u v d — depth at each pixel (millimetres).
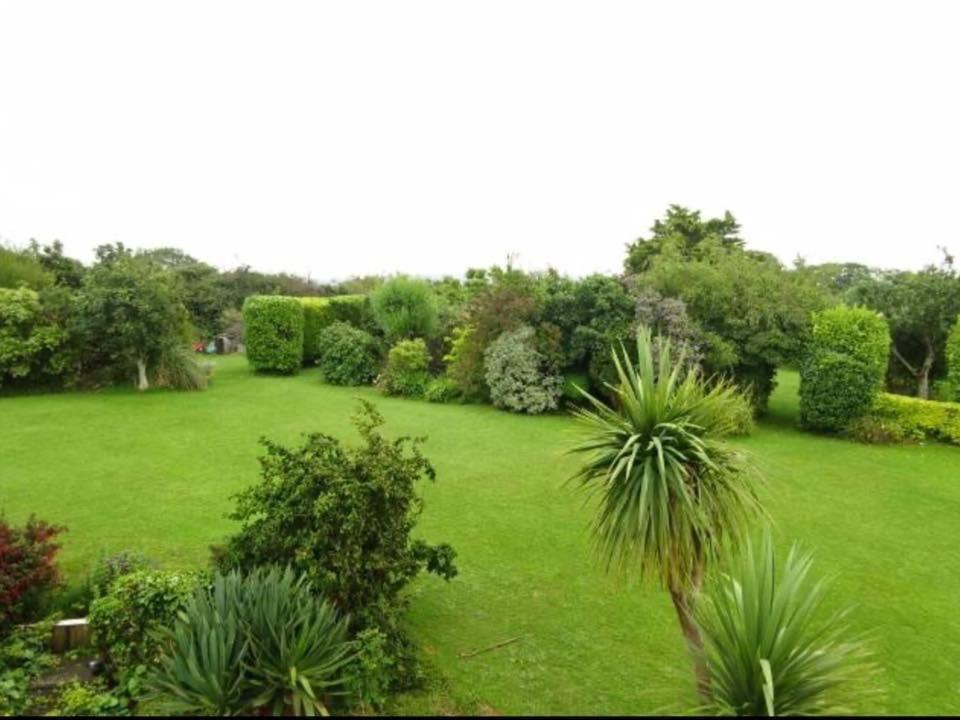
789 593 3496
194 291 24641
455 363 15188
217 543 6680
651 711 4395
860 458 10680
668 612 5734
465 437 11594
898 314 14570
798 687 3232
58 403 13516
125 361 15453
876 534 7586
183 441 10781
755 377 13219
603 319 13305
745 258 14336
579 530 7477
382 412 13539
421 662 4883
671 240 20516
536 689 4641
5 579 4777
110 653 4574
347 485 4766
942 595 6184
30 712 4227
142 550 6508
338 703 4223
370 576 4887
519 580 6285
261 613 4199
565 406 14102
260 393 15438
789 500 8664
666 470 4230
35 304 14617
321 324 20234
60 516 7406
